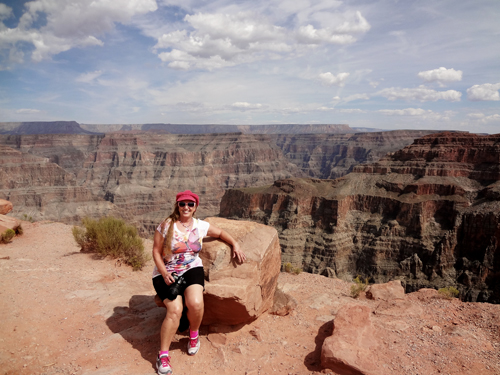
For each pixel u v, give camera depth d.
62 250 12.14
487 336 5.80
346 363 4.49
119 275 9.59
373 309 7.09
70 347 5.26
